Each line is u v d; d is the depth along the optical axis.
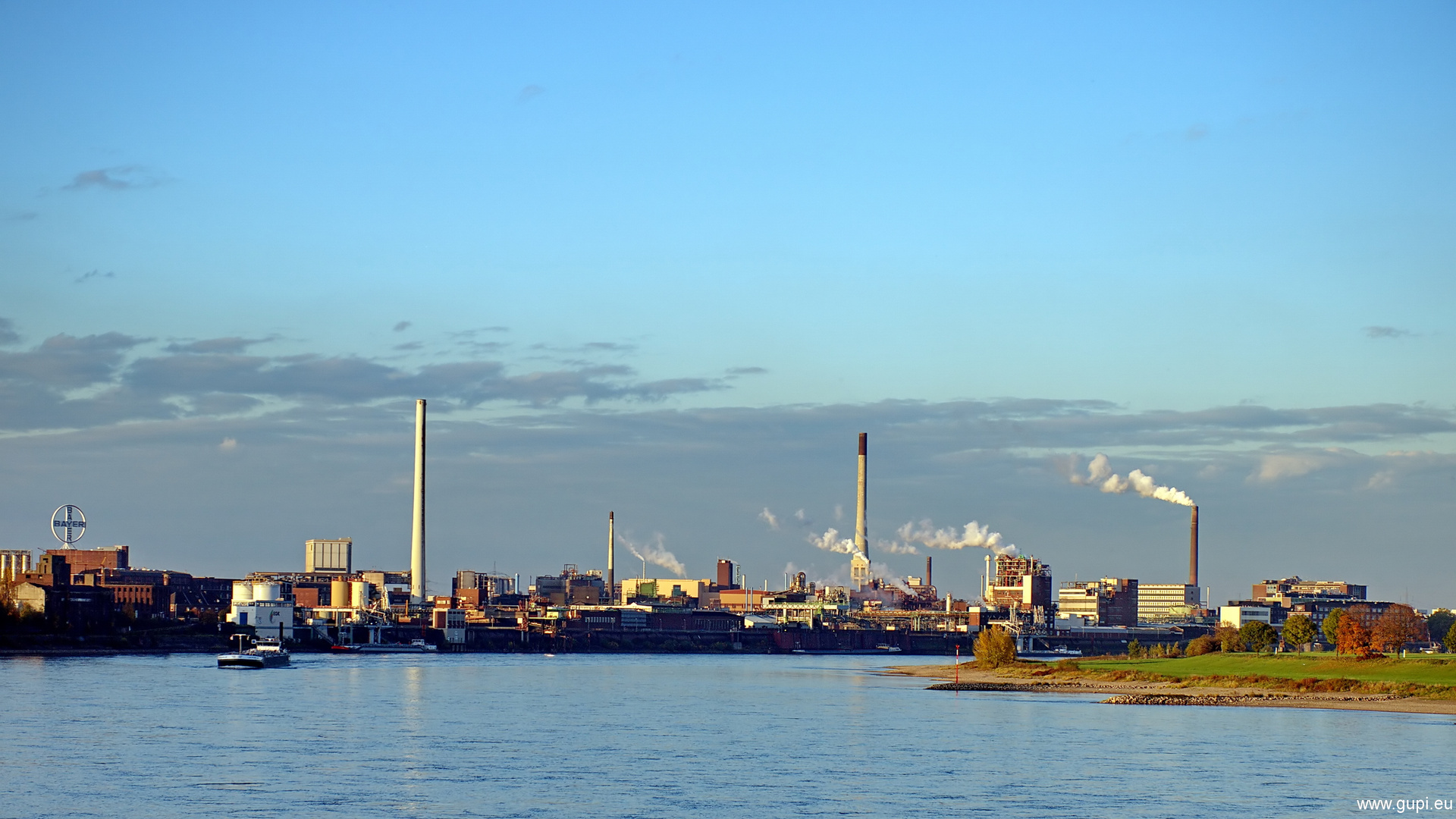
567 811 197.88
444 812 195.50
